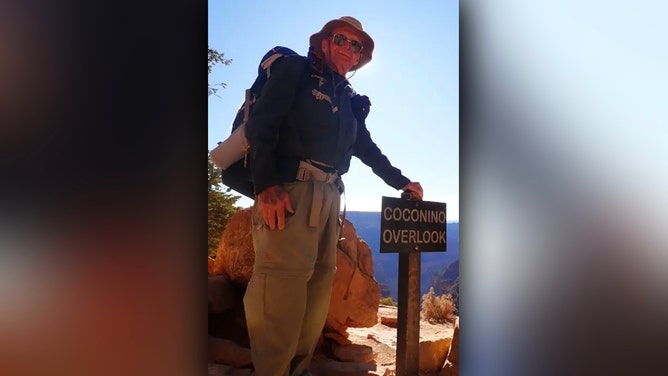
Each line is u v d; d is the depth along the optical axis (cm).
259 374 169
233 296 198
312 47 174
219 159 167
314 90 168
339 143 173
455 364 208
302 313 169
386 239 183
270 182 160
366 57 186
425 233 197
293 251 166
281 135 166
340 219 183
